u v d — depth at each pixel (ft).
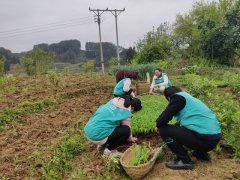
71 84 16.21
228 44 25.86
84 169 7.25
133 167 6.54
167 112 6.84
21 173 7.27
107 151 7.55
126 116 7.55
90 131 7.48
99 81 17.47
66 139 8.84
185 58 30.96
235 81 15.57
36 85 16.06
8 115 10.80
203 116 6.86
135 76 8.09
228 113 8.85
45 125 10.21
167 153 7.73
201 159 7.43
